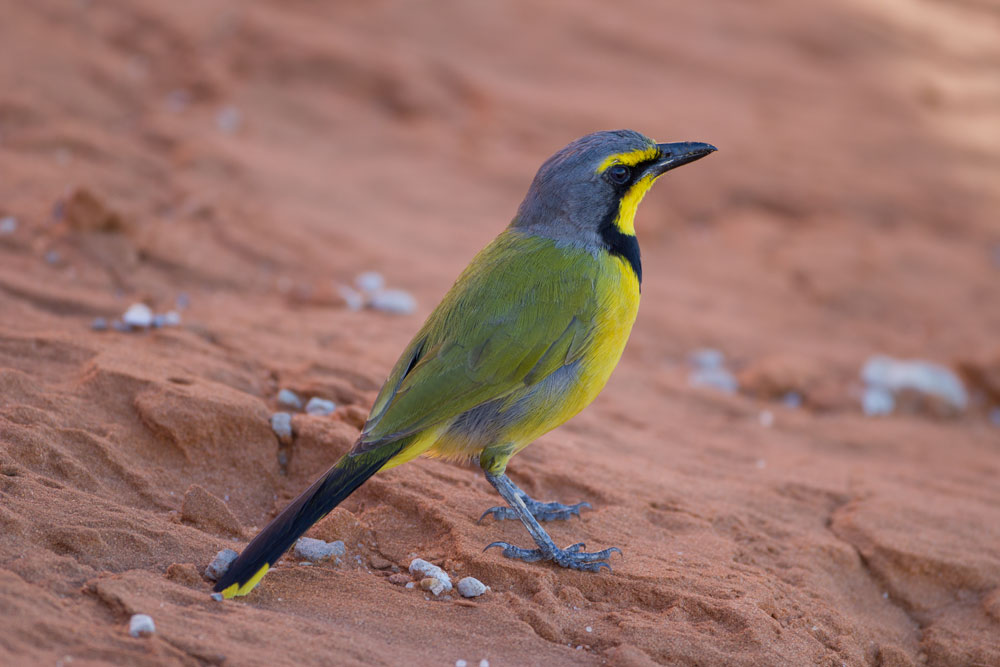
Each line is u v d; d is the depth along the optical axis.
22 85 18.69
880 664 8.11
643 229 20.20
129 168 16.56
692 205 21.55
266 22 24.55
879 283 19.06
